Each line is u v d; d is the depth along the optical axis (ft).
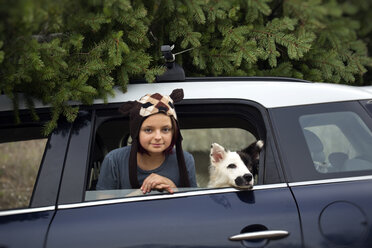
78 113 7.72
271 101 7.61
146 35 9.56
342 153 7.25
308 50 9.46
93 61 8.04
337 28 10.43
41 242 6.55
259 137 7.58
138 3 9.00
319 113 7.48
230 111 7.74
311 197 6.79
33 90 7.88
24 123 7.75
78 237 6.57
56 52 7.72
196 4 9.17
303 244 6.48
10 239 6.60
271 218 6.62
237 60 9.29
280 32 9.80
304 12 10.29
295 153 7.16
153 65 9.37
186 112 7.80
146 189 7.04
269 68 10.69
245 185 6.88
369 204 6.69
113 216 6.76
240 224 6.58
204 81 8.04
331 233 6.52
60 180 7.06
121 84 8.04
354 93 7.73
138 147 7.69
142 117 7.38
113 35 8.31
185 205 6.84
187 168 8.07
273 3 10.93
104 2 8.31
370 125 7.39
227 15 9.78
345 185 6.92
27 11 7.19
